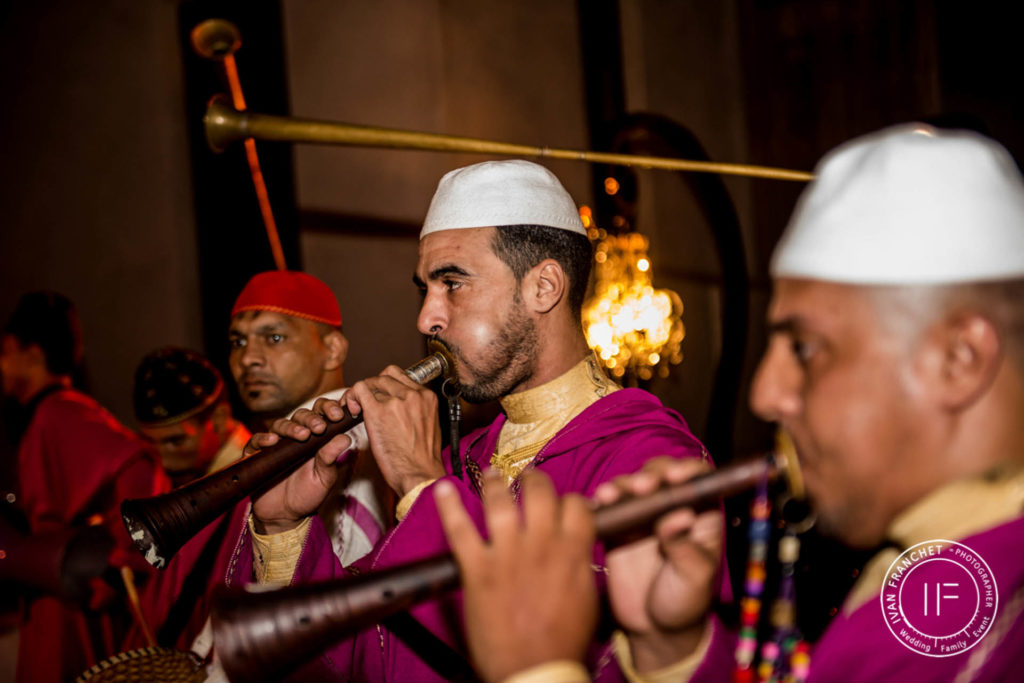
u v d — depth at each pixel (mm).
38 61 5992
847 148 901
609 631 1444
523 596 840
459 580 980
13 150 6027
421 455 1604
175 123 5734
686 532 1024
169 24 5750
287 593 1060
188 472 3227
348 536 2285
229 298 5590
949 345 817
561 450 1708
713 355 6973
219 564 2604
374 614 1001
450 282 1773
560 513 876
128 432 3676
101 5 5871
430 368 1733
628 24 6277
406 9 5137
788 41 7078
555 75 5824
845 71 6852
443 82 5113
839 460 856
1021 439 826
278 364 2781
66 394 3703
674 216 6570
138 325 5738
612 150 6031
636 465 1558
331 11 5199
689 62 6809
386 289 5180
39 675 3512
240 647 1050
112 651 3574
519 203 1777
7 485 5129
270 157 5277
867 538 884
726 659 1073
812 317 863
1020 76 6355
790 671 950
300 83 5199
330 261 5152
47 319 3801
